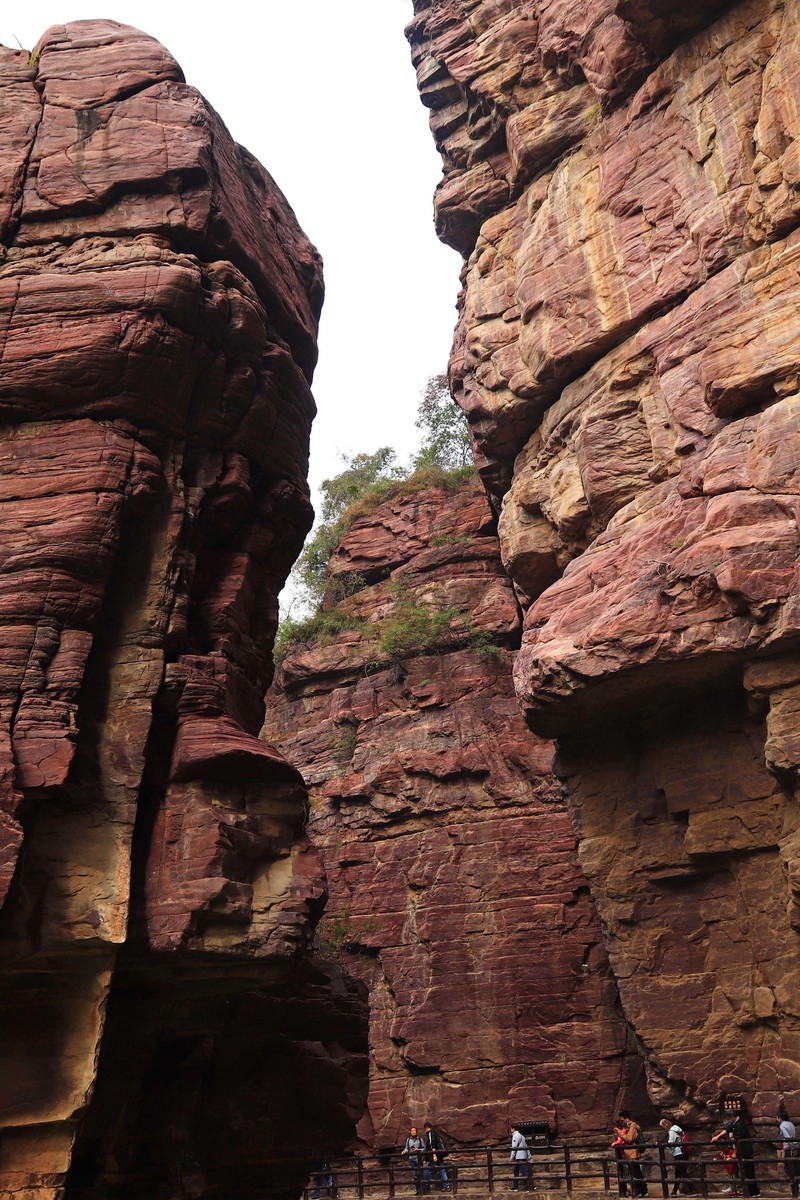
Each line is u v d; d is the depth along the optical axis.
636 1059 29.16
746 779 22.42
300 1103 16.58
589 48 27.59
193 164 13.68
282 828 12.95
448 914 32.47
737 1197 18.08
